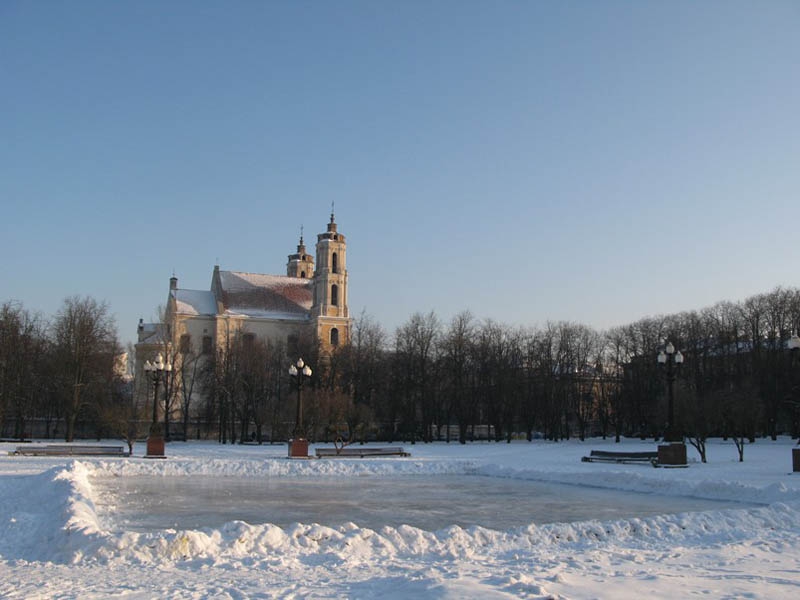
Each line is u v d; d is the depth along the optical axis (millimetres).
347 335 111062
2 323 69375
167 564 12844
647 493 26469
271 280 122750
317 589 10562
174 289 116125
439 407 81938
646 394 79312
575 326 90125
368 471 35500
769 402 72562
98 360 72938
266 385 82250
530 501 23781
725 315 85625
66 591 10586
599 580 10562
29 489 23688
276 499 23812
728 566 12234
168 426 79125
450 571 11688
